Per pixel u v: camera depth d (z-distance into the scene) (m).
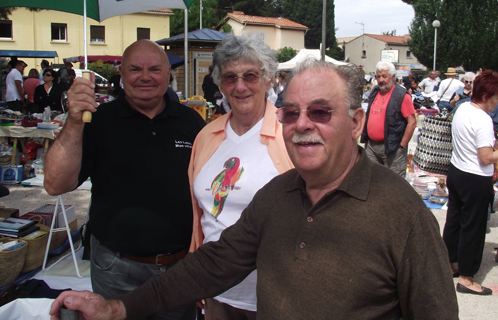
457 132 3.61
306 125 1.28
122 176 2.21
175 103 2.47
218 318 2.12
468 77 8.61
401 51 62.22
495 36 29.61
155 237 2.18
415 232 1.17
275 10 62.34
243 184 1.98
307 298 1.24
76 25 29.58
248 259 1.53
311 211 1.29
